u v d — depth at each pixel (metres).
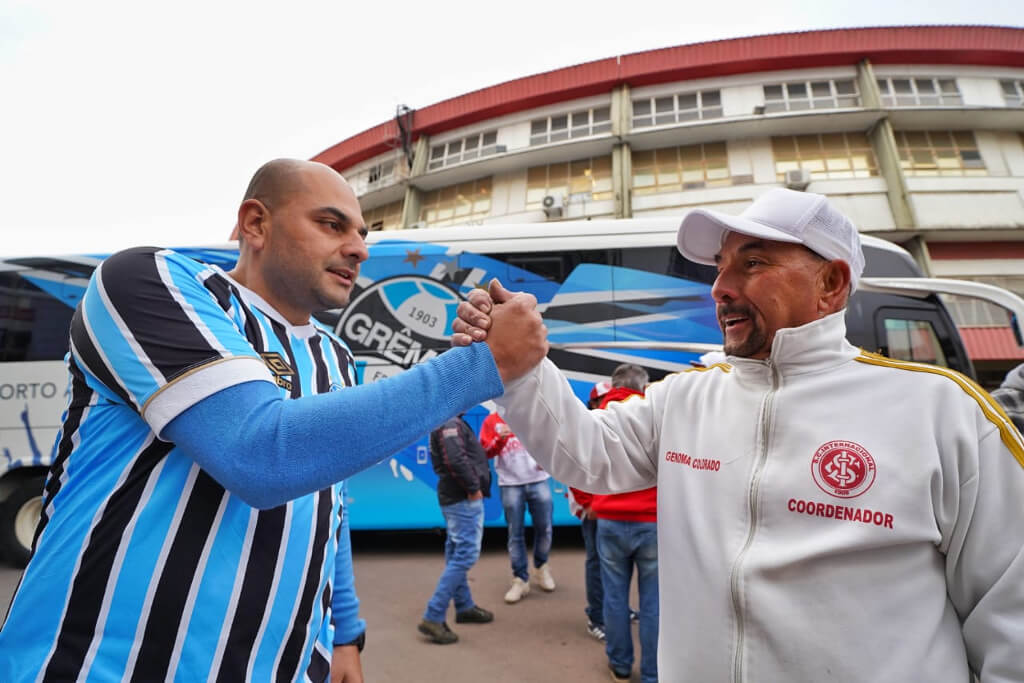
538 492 4.39
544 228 5.39
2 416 4.93
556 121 16.64
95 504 0.90
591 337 5.11
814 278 1.12
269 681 0.99
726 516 1.08
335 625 1.40
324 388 1.23
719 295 1.21
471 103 17.42
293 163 1.17
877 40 14.77
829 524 0.97
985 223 13.25
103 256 5.22
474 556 3.57
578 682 2.95
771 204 1.14
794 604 0.96
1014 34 14.63
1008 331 12.73
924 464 0.94
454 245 5.36
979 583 0.93
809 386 1.08
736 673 0.98
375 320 5.25
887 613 0.91
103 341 0.89
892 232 13.05
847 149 14.22
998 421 0.96
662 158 15.05
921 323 4.95
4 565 4.88
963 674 0.92
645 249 5.26
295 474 0.78
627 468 1.33
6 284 5.16
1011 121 13.83
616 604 2.80
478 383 0.94
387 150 19.08
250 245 1.16
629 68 15.84
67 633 0.86
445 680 2.97
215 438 0.79
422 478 5.22
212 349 0.86
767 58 15.02
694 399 1.28
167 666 0.87
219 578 0.92
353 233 1.18
